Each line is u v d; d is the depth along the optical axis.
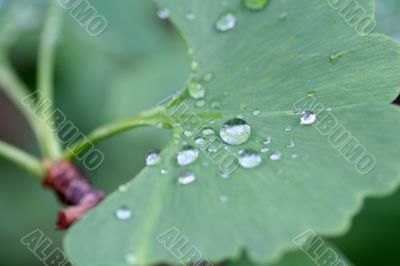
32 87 0.34
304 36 0.23
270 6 0.24
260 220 0.21
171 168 0.22
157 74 0.32
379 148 0.21
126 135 0.32
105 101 0.33
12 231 0.33
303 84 0.23
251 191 0.21
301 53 0.23
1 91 0.37
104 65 0.34
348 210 0.21
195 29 0.24
